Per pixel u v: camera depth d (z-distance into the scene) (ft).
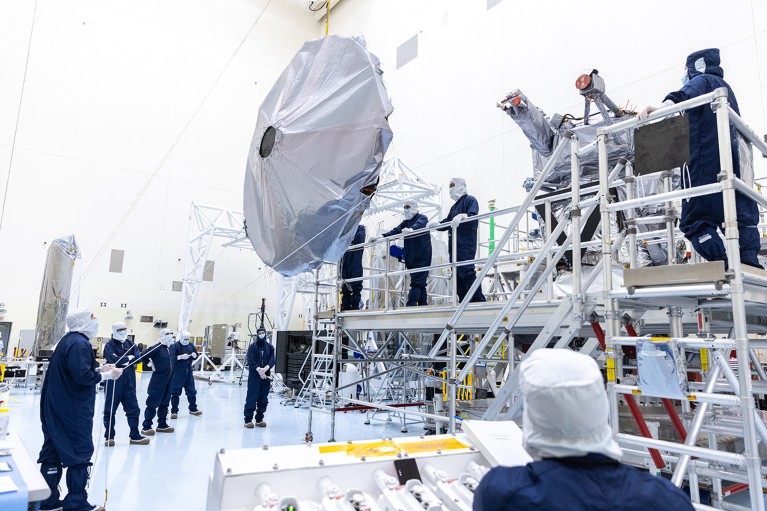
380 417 29.17
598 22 32.91
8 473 5.90
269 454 5.88
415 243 19.69
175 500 14.55
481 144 39.73
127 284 47.83
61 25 47.11
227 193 54.90
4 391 15.03
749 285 7.14
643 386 6.97
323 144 11.62
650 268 7.12
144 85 50.96
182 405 32.89
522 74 37.37
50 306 22.86
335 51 12.28
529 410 4.32
